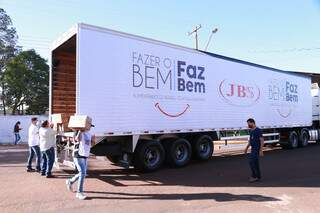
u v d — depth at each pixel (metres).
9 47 40.69
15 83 38.88
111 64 11.98
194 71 14.73
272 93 19.38
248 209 7.91
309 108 22.83
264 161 15.54
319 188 9.98
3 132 28.80
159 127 13.27
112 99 11.95
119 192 9.62
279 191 9.63
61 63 13.92
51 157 11.77
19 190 9.86
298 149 21.09
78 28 11.32
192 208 8.00
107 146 12.47
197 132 15.33
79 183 8.95
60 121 12.57
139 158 12.67
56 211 7.78
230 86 16.48
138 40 12.80
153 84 13.15
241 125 16.98
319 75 32.62
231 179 11.48
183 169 13.61
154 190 9.88
